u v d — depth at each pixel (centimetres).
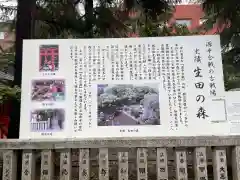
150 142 419
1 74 771
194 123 431
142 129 429
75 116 434
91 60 452
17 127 516
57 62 451
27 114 435
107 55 453
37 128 431
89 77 446
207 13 739
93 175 472
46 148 421
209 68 448
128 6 766
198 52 453
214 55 452
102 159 419
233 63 710
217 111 434
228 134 426
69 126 431
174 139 420
